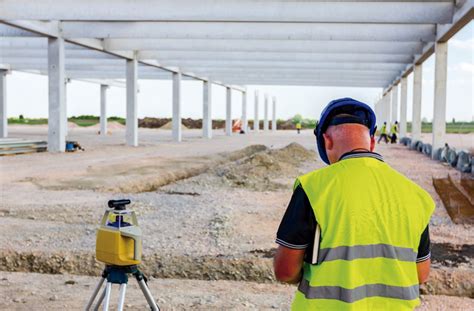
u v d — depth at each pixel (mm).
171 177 15508
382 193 1979
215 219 8641
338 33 19234
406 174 15289
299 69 31547
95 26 20062
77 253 6547
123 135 44062
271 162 16203
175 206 9961
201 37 19453
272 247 6992
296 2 16312
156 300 5141
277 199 11172
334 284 1929
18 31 20047
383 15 16125
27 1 16859
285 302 5195
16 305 4969
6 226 8094
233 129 61875
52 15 16828
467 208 9680
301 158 20078
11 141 20891
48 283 5711
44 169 15797
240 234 7738
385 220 1949
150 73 35781
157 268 6348
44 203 10070
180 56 26031
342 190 1964
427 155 23469
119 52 25016
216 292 5492
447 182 13023
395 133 36406
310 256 1979
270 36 19250
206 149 26203
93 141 32844
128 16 16688
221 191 12188
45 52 26250
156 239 7332
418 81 27172
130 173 15156
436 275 5965
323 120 2121
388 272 1933
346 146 2061
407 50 22531
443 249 7062
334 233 1929
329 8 16250
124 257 3336
